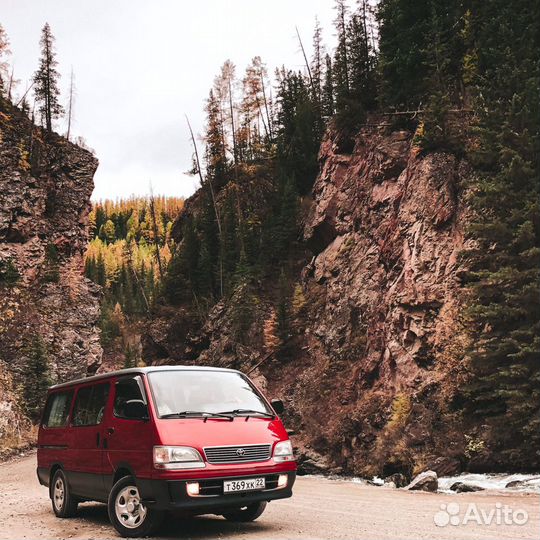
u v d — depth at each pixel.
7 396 36.09
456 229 27.88
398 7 36.53
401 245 31.66
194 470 7.01
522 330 18.59
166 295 62.78
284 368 43.38
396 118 37.97
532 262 19.23
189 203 82.75
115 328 96.31
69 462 9.46
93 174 56.19
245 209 64.38
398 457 23.44
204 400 8.20
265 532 7.54
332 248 44.16
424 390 24.81
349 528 7.77
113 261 139.75
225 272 59.56
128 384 8.45
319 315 42.84
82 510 10.49
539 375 17.69
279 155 65.88
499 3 31.48
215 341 51.62
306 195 60.31
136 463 7.44
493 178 21.19
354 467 27.27
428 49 33.28
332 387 34.59
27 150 52.31
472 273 20.86
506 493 12.72
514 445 18.86
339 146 46.47
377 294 34.50
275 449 7.76
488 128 23.00
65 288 48.34
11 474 22.00
